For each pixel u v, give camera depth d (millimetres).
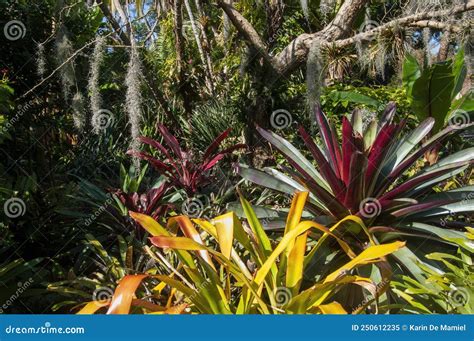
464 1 4895
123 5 8281
